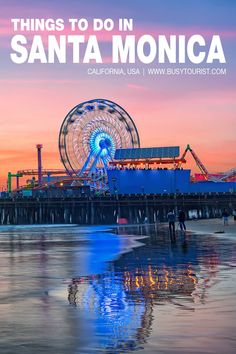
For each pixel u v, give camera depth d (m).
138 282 22.28
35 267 29.78
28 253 40.88
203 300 17.28
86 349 11.58
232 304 16.50
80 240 60.78
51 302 17.66
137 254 37.88
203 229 79.69
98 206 182.12
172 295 18.42
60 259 35.06
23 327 13.76
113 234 76.62
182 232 70.62
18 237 73.19
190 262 30.58
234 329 13.24
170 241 53.31
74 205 181.88
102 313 15.52
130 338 12.47
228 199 182.38
